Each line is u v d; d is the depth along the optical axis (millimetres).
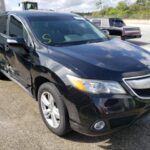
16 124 3928
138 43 13625
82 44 4176
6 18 5238
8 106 4570
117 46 4160
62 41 4242
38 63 3727
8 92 5242
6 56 5051
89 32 4789
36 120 4062
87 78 3084
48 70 3471
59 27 4555
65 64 3340
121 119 3113
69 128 3420
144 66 3379
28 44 4188
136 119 3260
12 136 3596
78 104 3092
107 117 3023
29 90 4254
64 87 3211
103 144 3436
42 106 3820
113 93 3039
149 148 3344
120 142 3480
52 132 3680
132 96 3090
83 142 3475
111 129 3139
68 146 3379
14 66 4742
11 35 4906
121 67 3262
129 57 3621
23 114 4266
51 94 3490
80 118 3115
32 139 3531
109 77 3094
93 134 3154
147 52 4113
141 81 3186
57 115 3494
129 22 36531
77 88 3098
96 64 3291
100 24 15023
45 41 4121
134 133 3688
